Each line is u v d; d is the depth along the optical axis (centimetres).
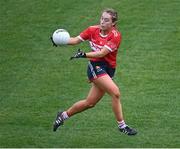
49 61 3650
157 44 3812
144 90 3300
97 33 2694
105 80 2697
